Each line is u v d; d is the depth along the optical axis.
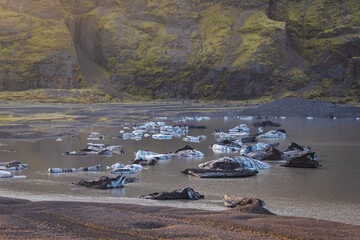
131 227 10.14
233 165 22.20
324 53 134.00
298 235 9.66
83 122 58.84
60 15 134.38
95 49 143.25
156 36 140.75
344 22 138.88
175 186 17.95
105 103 103.31
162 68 133.88
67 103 100.56
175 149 31.06
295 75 122.50
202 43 135.62
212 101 117.81
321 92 118.62
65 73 124.12
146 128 50.06
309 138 39.59
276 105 78.94
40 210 11.67
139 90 133.75
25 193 16.09
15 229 9.78
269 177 20.25
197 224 10.62
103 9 147.00
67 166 23.14
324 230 10.09
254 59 121.94
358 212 13.74
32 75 119.38
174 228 10.07
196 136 41.44
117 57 137.88
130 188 17.50
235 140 36.62
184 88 131.12
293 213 13.51
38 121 56.88
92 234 9.60
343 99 115.44
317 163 23.34
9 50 121.19
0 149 30.28
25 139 37.12
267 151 26.52
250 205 13.02
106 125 55.38
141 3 143.38
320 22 143.00
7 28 122.75
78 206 12.22
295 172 21.70
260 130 45.09
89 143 34.31
